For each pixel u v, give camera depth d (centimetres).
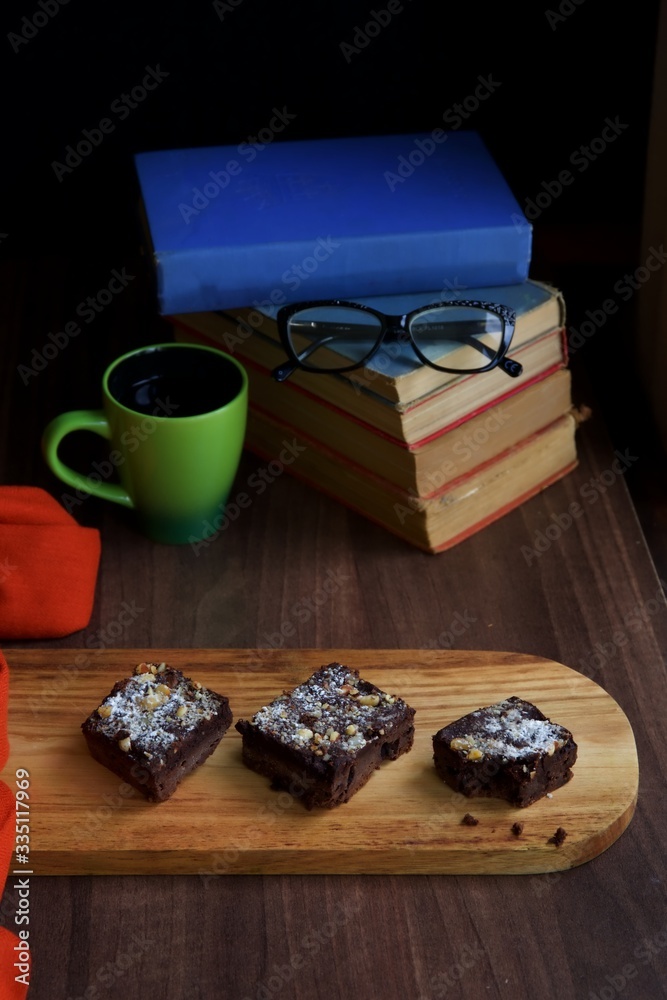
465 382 116
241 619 116
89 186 145
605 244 148
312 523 123
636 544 121
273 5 136
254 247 117
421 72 140
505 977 98
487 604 117
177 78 140
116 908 101
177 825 102
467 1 136
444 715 108
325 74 140
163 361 119
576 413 125
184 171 124
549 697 109
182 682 107
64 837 101
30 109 140
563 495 125
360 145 128
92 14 135
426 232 118
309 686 106
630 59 139
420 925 100
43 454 117
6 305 141
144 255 127
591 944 99
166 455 115
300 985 98
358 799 104
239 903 101
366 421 117
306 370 117
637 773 104
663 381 131
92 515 124
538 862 102
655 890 102
